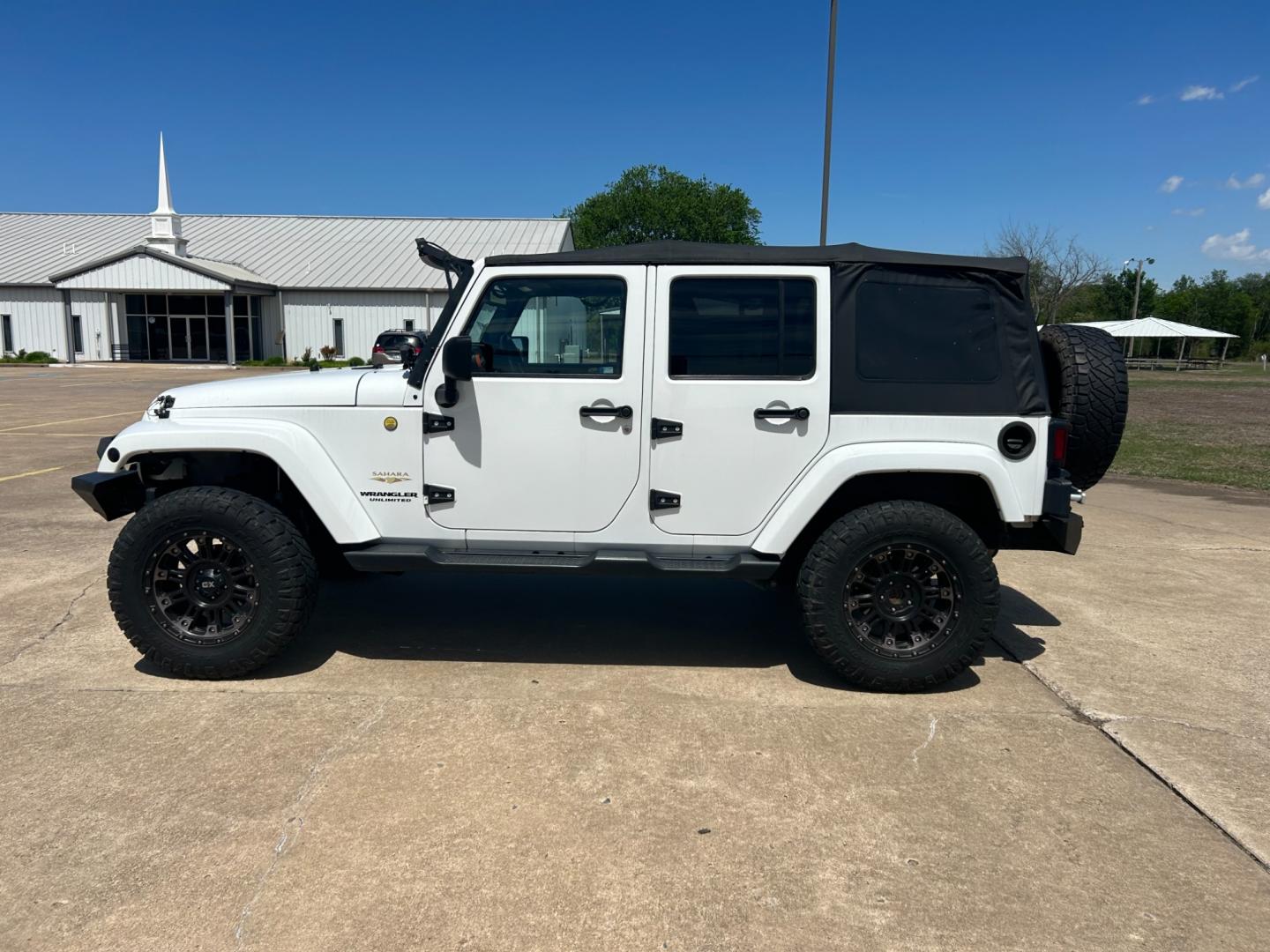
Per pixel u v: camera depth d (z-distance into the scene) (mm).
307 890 2676
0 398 21703
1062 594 5969
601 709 3973
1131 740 3730
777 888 2730
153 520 4023
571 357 4160
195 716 3834
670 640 4898
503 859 2850
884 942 2496
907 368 4070
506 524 4234
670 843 2951
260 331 40094
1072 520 4055
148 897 2631
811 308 4074
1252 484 10875
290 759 3463
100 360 39344
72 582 5820
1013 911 2635
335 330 39844
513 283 4141
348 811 3104
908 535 3988
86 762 3418
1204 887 2760
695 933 2525
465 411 4160
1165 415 22219
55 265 41438
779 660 4617
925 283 4086
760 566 4105
